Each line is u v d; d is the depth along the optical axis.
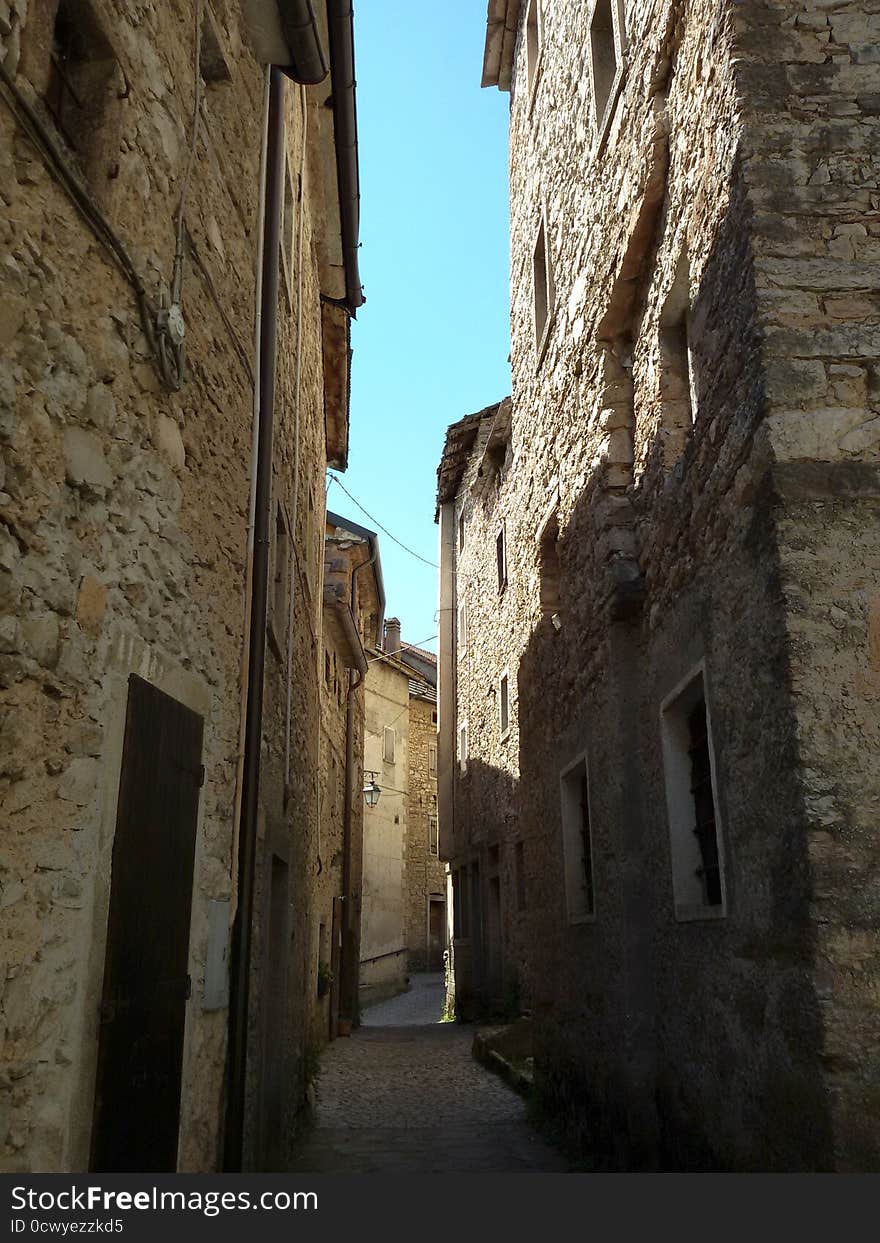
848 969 2.95
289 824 6.45
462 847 16.42
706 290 4.17
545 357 8.01
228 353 4.24
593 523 6.00
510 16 10.22
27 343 2.43
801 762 3.11
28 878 2.32
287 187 6.39
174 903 3.24
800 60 3.79
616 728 5.34
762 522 3.45
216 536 3.96
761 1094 3.41
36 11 2.56
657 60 4.85
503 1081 9.29
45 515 2.49
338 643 13.96
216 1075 3.85
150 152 3.26
